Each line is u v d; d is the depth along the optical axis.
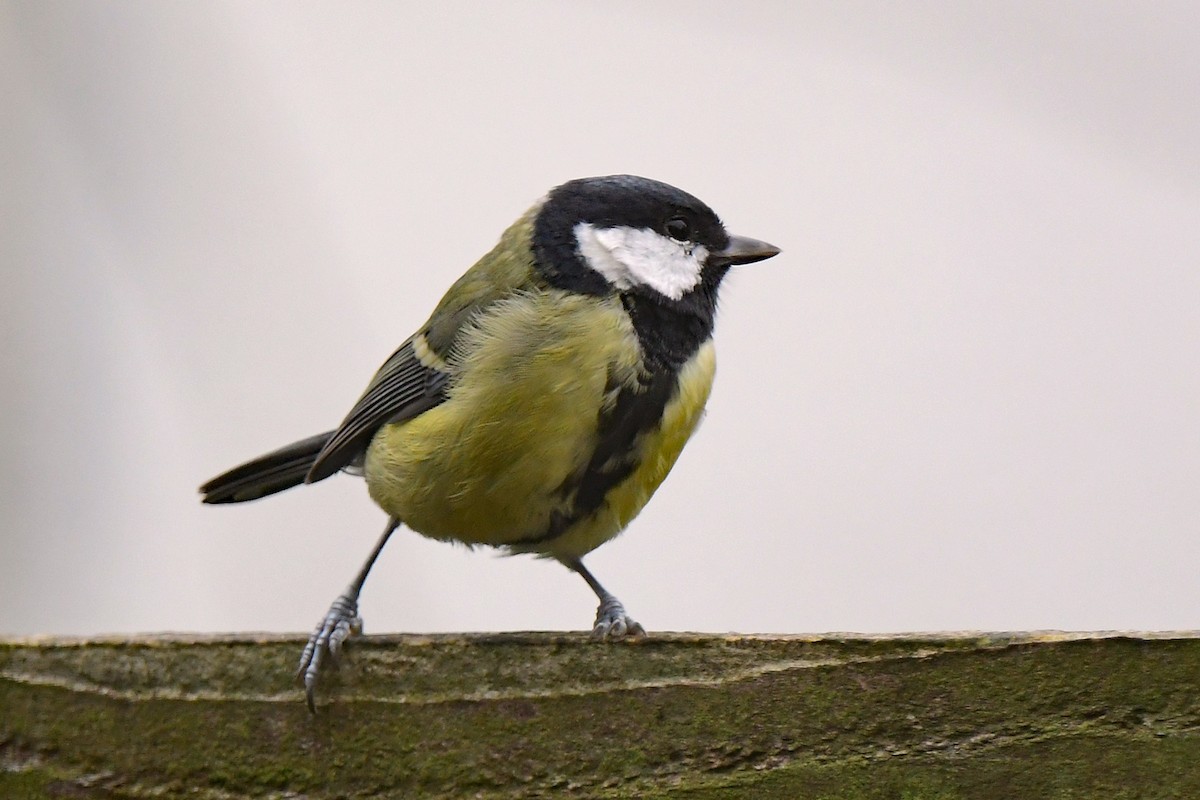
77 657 2.41
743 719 2.41
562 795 2.41
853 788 2.41
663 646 2.41
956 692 2.41
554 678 2.41
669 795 2.41
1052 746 2.41
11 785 2.41
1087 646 2.41
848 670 2.41
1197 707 2.40
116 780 2.41
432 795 2.41
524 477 2.46
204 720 2.41
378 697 2.41
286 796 2.41
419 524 2.47
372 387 2.48
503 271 2.47
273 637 2.41
